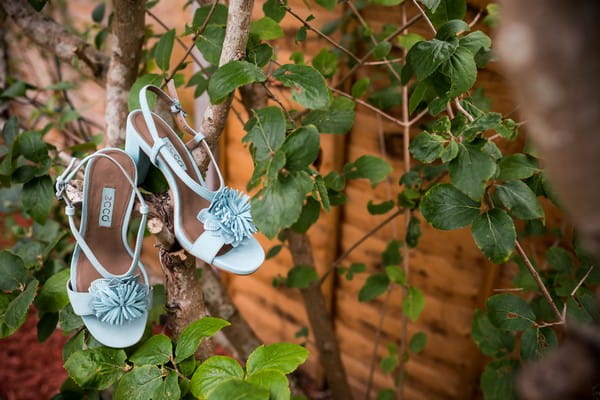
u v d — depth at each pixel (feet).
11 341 9.61
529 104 1.34
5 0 5.53
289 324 8.79
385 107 5.80
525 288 4.34
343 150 7.01
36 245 4.70
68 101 6.89
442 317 7.07
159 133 3.76
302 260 6.11
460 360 7.11
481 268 6.46
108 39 9.31
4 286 4.05
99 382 3.61
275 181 2.85
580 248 3.72
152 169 3.96
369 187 7.02
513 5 1.28
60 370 9.11
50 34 5.50
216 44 3.78
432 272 6.93
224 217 3.60
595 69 1.20
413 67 3.30
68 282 3.82
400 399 6.61
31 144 4.44
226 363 3.27
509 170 3.44
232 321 6.02
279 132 2.95
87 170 3.61
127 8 4.49
